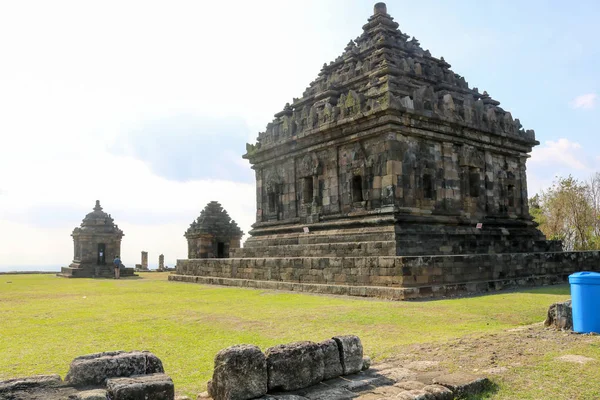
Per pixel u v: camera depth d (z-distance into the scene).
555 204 63.25
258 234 39.69
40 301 24.08
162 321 16.23
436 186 30.61
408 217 28.11
